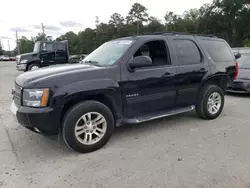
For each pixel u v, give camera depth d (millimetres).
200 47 4730
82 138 3379
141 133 4168
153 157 3229
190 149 3469
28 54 13141
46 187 2572
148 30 66812
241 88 7109
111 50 4066
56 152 3432
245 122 4730
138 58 3559
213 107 4918
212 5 47781
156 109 4086
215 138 3893
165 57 4152
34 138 3955
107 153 3377
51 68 3713
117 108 3598
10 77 13492
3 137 4004
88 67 3572
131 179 2695
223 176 2729
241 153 3316
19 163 3119
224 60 5133
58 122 3129
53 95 3027
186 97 4449
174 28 67500
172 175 2762
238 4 44875
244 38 47438
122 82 3547
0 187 2580
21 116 3090
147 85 3814
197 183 2598
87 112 3295
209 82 4867
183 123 4699
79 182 2656
